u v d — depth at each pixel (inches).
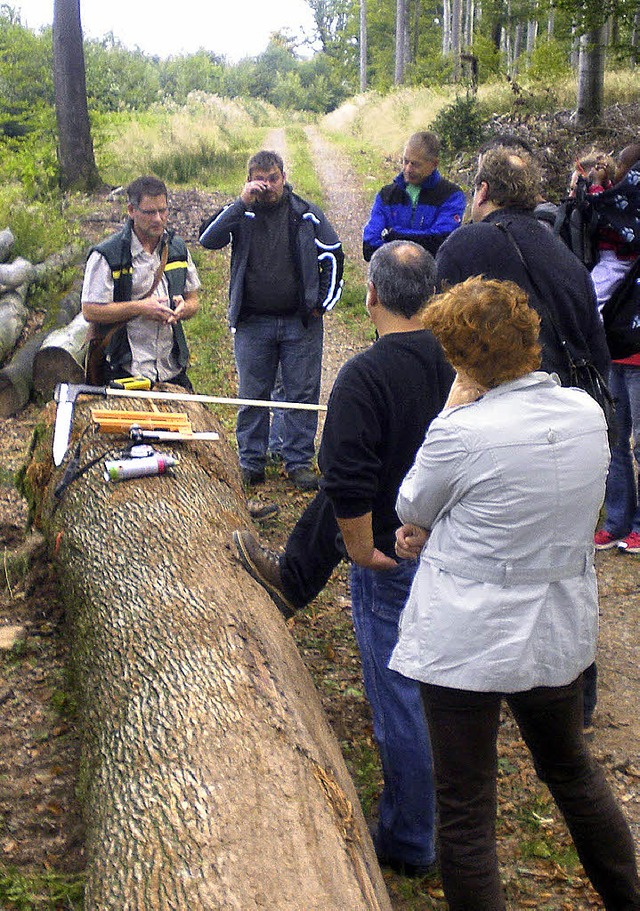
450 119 702.5
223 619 124.7
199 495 159.5
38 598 175.9
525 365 95.7
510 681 93.0
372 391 109.0
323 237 220.1
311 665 164.4
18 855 118.5
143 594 132.0
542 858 123.9
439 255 135.5
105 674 120.8
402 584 114.0
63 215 495.5
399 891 117.8
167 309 189.5
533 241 132.0
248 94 2444.6
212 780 95.9
